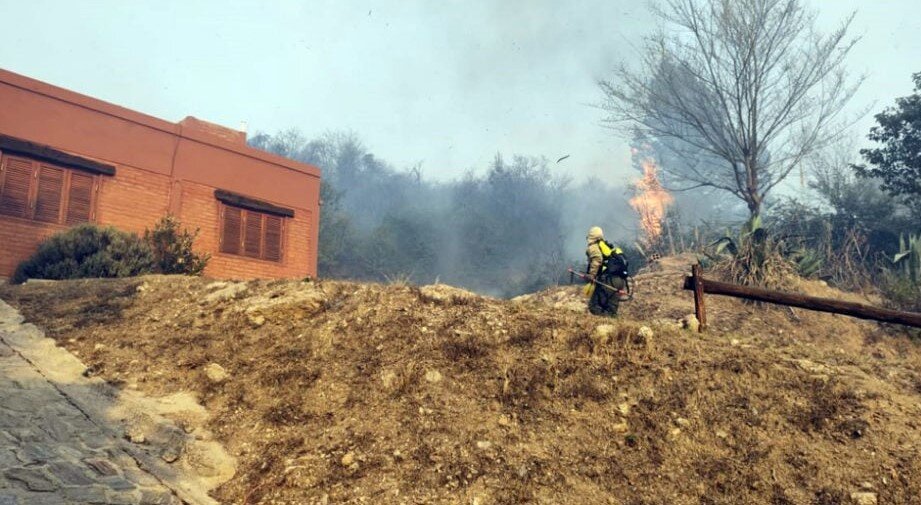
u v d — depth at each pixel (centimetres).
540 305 762
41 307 772
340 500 434
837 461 460
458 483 448
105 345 655
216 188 1576
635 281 1373
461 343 628
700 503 434
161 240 1372
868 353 1033
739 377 564
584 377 570
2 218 1212
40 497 378
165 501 413
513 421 518
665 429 503
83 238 1162
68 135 1321
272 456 484
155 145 1466
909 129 1764
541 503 431
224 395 570
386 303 726
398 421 517
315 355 625
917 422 498
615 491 446
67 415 496
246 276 1616
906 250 1489
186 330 689
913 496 423
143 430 499
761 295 712
